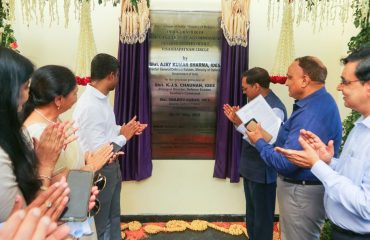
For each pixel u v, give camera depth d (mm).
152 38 2803
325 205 1349
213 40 2822
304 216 1651
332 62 2867
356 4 2121
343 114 2809
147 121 2838
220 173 2928
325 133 1575
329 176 1190
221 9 2725
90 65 2121
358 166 1167
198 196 3021
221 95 2834
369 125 1168
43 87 1270
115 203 2311
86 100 1930
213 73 2861
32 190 936
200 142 2953
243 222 3014
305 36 2838
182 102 2895
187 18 2791
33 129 1205
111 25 2773
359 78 1143
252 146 2197
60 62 2775
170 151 2955
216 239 2738
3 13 1993
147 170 2896
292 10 2234
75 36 2754
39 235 578
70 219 989
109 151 1599
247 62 2750
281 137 1750
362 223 1164
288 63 2346
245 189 2414
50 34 2744
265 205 2230
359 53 1167
